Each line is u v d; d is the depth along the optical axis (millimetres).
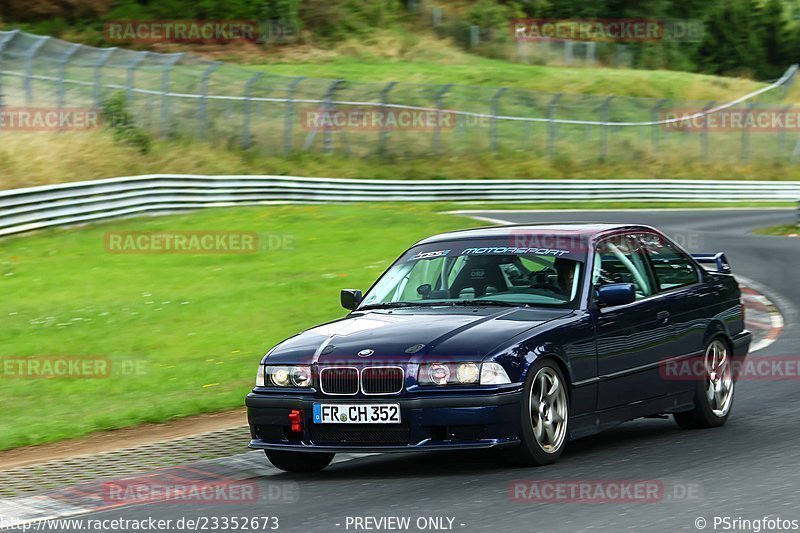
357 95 136625
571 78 171875
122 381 34844
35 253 65500
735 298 26234
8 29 155125
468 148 133000
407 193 112688
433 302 22359
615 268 22766
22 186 86188
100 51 110500
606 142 143500
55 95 103375
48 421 29844
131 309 47469
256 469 22047
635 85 175625
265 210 87938
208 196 90375
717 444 21922
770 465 19359
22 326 44469
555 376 20234
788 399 27203
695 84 183250
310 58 166625
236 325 43750
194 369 36125
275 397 20344
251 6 167875
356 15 183875
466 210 107375
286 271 58406
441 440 19297
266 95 127500
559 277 21984
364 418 19422
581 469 19625
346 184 106750
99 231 74250
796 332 39344
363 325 21266
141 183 82688
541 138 140875
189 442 25453
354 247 67500
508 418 19109
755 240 74000
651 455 20953
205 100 111688
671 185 130375
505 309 21469
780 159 157750
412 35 187000
